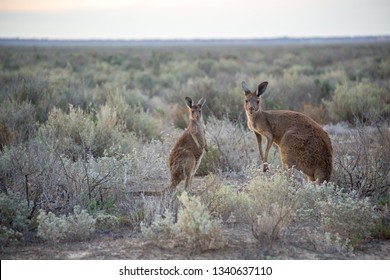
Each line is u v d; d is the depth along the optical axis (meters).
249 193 17.06
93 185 18.03
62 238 15.02
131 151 24.16
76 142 25.23
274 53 133.00
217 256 14.00
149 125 29.98
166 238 14.59
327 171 19.22
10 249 14.48
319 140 19.42
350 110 33.84
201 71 71.25
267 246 14.48
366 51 121.06
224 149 23.91
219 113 34.12
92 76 58.66
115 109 28.88
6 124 26.09
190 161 19.50
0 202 15.66
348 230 15.21
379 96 35.34
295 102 38.06
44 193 17.14
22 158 19.23
